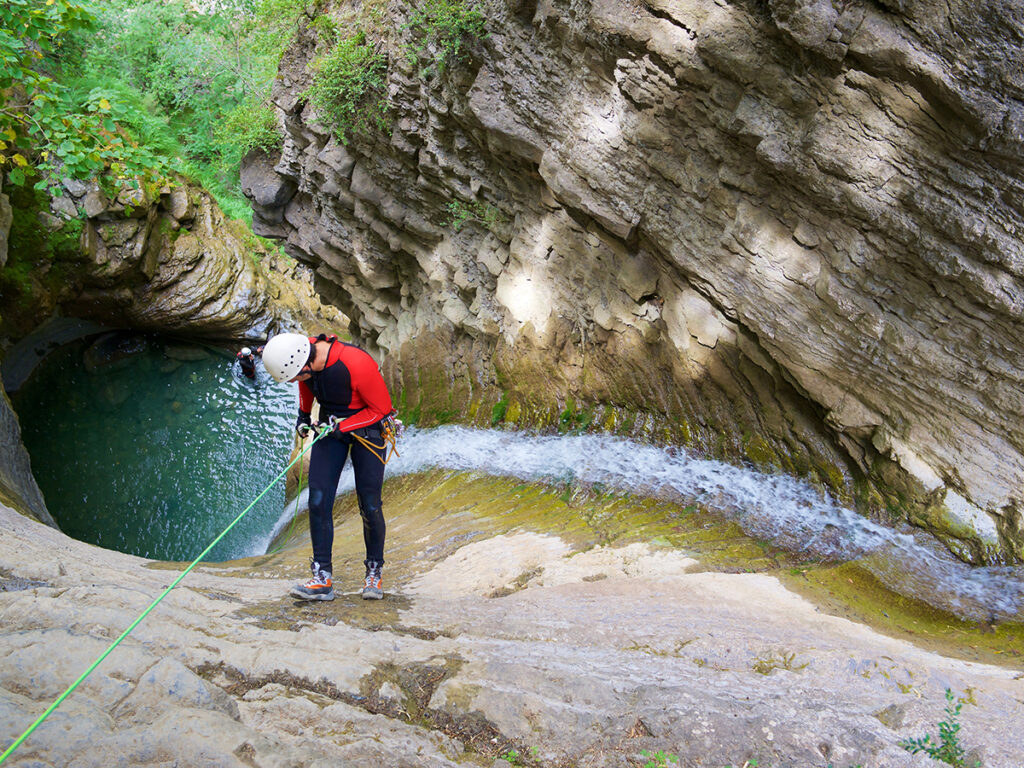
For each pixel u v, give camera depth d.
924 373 4.79
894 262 4.76
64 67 15.59
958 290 4.54
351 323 13.52
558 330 7.80
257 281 18.20
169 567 5.24
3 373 15.30
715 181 5.57
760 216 5.34
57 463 14.62
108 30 18.56
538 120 6.78
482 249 8.73
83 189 14.39
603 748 2.46
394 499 8.30
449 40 7.16
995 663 3.52
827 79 4.62
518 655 3.18
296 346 3.74
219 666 2.76
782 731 2.46
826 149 4.70
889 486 5.01
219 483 14.16
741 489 5.68
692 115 5.50
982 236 4.28
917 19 4.13
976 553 4.56
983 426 4.64
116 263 15.13
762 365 5.68
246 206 20.19
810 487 5.46
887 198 4.59
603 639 3.46
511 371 8.54
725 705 2.63
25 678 2.25
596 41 5.87
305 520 9.34
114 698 2.21
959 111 4.09
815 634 3.63
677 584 4.38
